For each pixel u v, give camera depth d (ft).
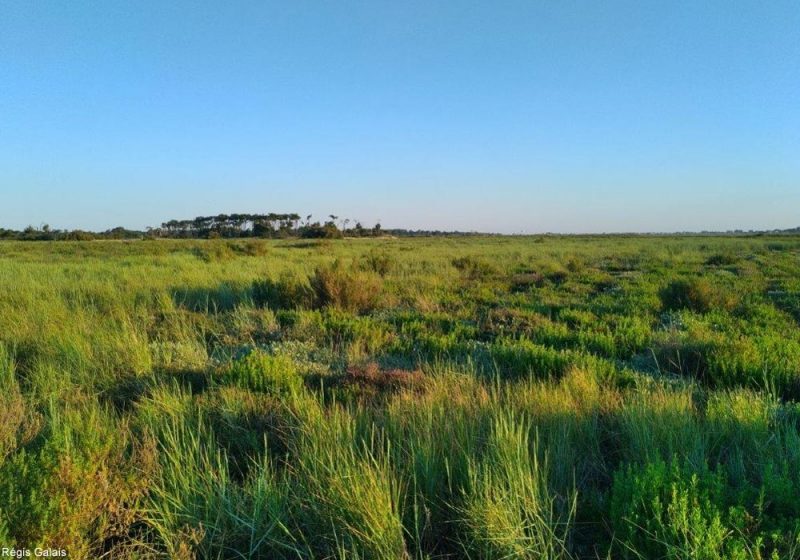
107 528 10.34
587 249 137.39
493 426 13.58
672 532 9.09
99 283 41.78
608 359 24.79
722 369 21.98
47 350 21.24
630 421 14.43
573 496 11.19
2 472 10.36
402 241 241.55
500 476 10.98
